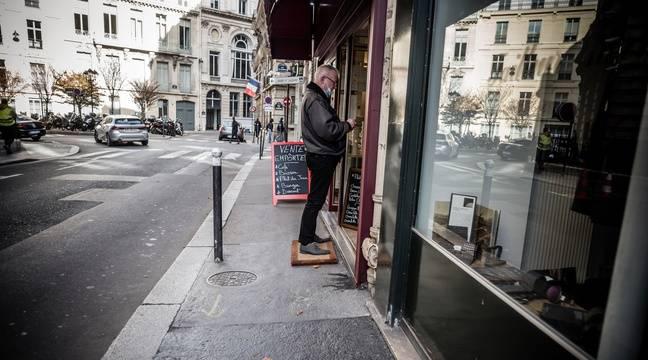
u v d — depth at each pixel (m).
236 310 2.89
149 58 41.69
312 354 2.39
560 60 1.56
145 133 19.64
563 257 1.44
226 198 7.16
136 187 8.32
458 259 2.00
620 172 1.22
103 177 9.48
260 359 2.33
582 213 1.37
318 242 4.29
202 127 45.59
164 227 5.34
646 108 1.06
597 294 1.23
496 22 1.92
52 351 2.44
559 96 1.56
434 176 2.40
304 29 6.65
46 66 37.28
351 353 2.41
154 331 2.59
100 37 39.00
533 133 1.69
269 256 4.03
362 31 4.73
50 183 8.50
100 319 2.84
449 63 2.30
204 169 11.50
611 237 1.22
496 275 1.77
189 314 2.82
